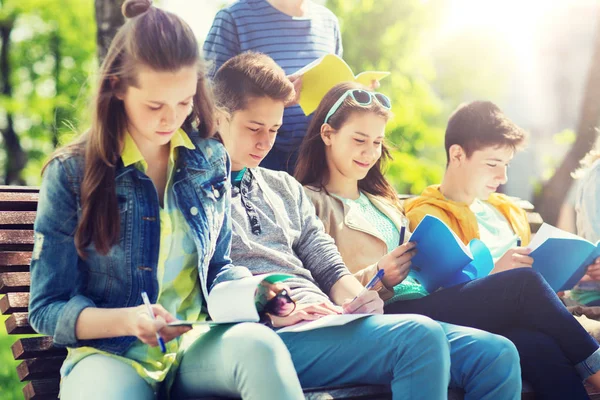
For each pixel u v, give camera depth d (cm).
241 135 353
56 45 1705
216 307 286
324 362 312
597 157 494
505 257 394
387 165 434
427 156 1341
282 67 471
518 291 354
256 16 471
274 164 454
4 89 1720
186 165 304
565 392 341
